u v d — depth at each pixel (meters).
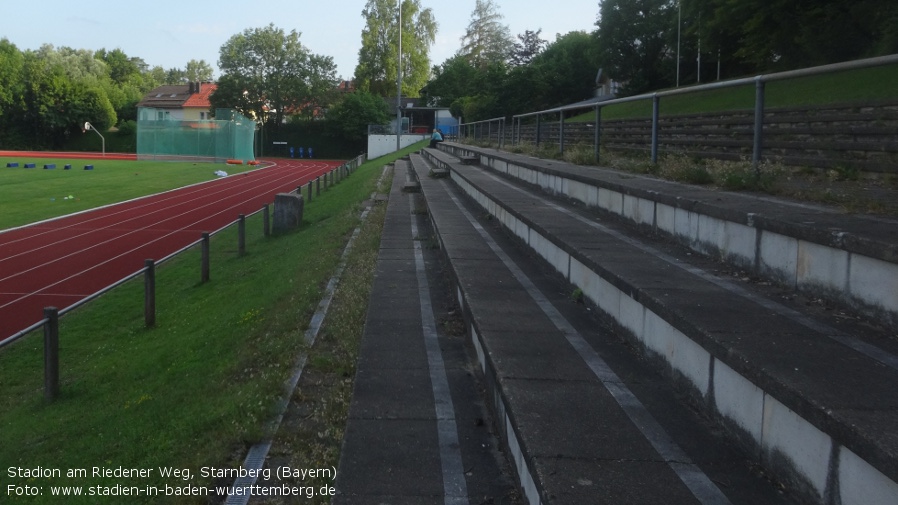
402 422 4.38
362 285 8.07
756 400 3.01
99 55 127.50
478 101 47.00
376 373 5.24
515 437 3.50
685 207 5.95
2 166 47.84
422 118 66.56
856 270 3.73
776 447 2.85
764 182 6.54
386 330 6.33
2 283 13.71
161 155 58.69
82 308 11.85
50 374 7.59
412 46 74.56
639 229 7.05
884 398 2.59
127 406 6.46
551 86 46.66
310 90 76.31
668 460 3.04
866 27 19.02
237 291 10.85
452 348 5.81
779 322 3.65
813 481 2.59
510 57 63.56
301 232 16.73
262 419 4.73
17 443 6.38
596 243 6.21
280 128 76.56
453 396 4.79
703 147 9.16
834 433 2.42
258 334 7.09
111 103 86.56
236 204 26.80
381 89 77.12
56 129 78.62
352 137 73.38
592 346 4.64
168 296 12.27
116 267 15.14
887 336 3.40
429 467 3.80
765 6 21.45
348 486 3.62
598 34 44.97
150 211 24.47
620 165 10.61
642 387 3.91
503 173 15.51
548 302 5.84
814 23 20.12
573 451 3.11
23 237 19.02
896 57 5.18
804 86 10.56
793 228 4.29
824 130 7.12
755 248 4.81
